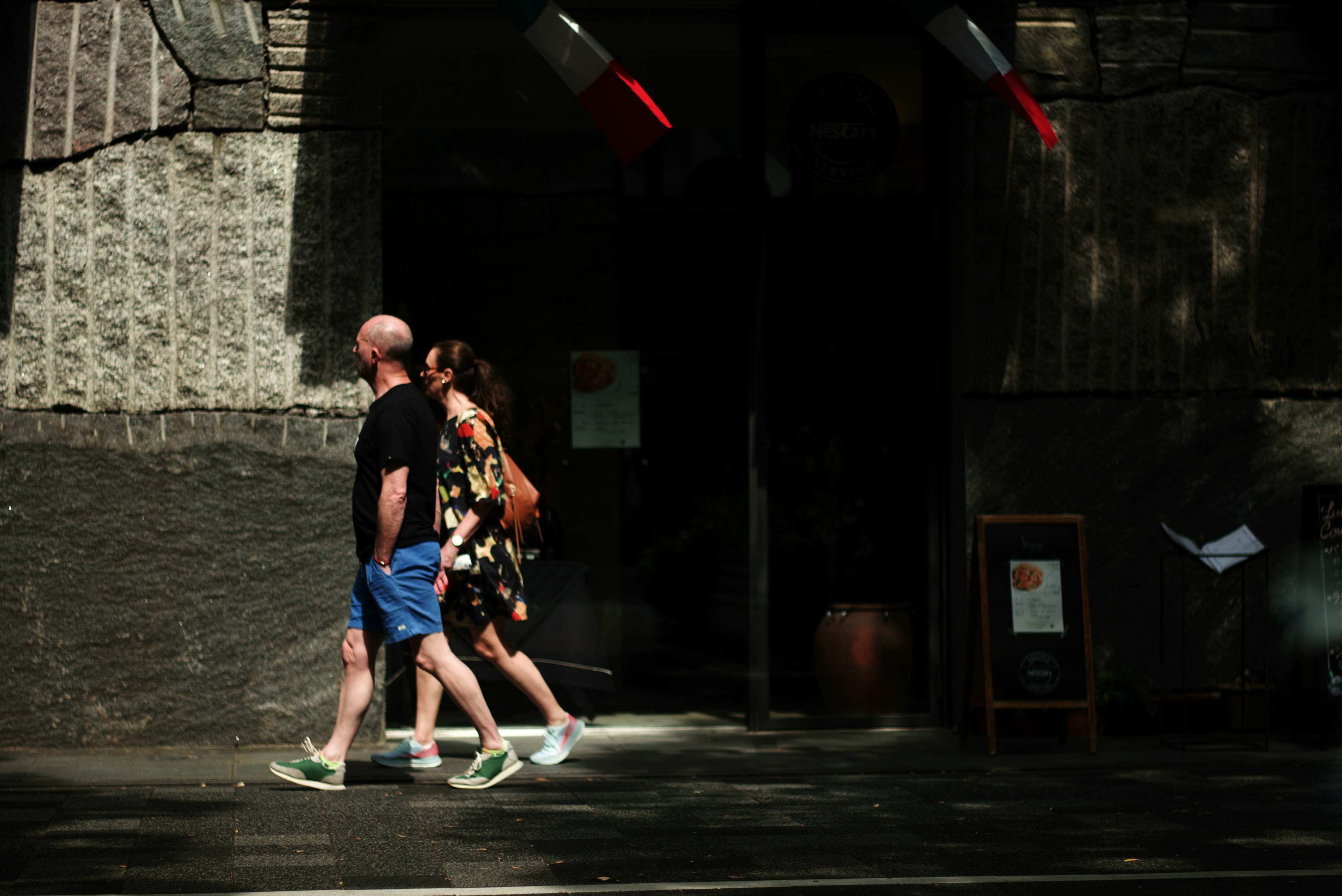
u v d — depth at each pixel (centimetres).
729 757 822
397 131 895
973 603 859
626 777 763
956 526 919
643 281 920
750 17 909
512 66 905
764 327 920
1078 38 912
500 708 908
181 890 527
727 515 925
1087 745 866
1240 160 928
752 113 912
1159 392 922
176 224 833
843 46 918
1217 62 926
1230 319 928
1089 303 915
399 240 897
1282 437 932
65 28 827
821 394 923
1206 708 910
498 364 910
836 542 924
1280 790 738
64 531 823
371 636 725
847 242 922
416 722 861
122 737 826
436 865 568
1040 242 909
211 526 832
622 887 539
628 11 908
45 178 827
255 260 838
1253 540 877
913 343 927
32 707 819
